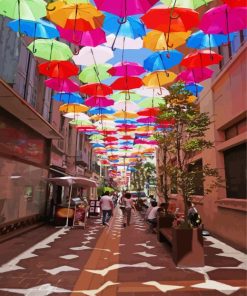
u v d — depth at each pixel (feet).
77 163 87.30
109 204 50.98
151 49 19.67
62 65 22.98
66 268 21.25
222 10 15.92
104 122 49.29
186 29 15.58
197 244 22.07
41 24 19.04
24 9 16.25
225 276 19.42
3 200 34.24
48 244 30.86
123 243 32.27
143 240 34.42
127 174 194.29
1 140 34.27
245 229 28.17
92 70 27.68
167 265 22.34
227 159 36.06
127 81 25.40
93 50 23.91
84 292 16.34
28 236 36.06
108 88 28.68
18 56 37.04
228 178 35.65
